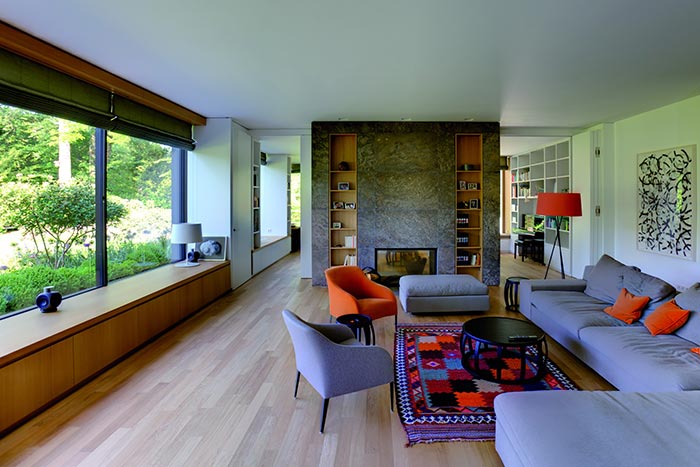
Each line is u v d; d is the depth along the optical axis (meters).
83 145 3.66
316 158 5.83
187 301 4.34
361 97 4.48
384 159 5.83
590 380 2.83
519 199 9.27
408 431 2.21
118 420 2.33
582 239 6.40
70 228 3.52
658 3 2.39
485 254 5.93
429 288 4.47
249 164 6.48
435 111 5.19
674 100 4.66
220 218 5.61
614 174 6.01
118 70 3.51
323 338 2.18
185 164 5.57
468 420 2.33
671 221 4.90
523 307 4.28
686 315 2.68
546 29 2.74
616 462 1.36
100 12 2.44
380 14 2.51
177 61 3.31
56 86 3.12
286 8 2.42
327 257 5.95
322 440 2.14
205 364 3.14
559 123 6.02
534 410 1.72
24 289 3.06
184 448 2.06
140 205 4.60
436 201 5.87
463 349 3.02
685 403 1.74
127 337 3.27
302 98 4.52
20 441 2.12
